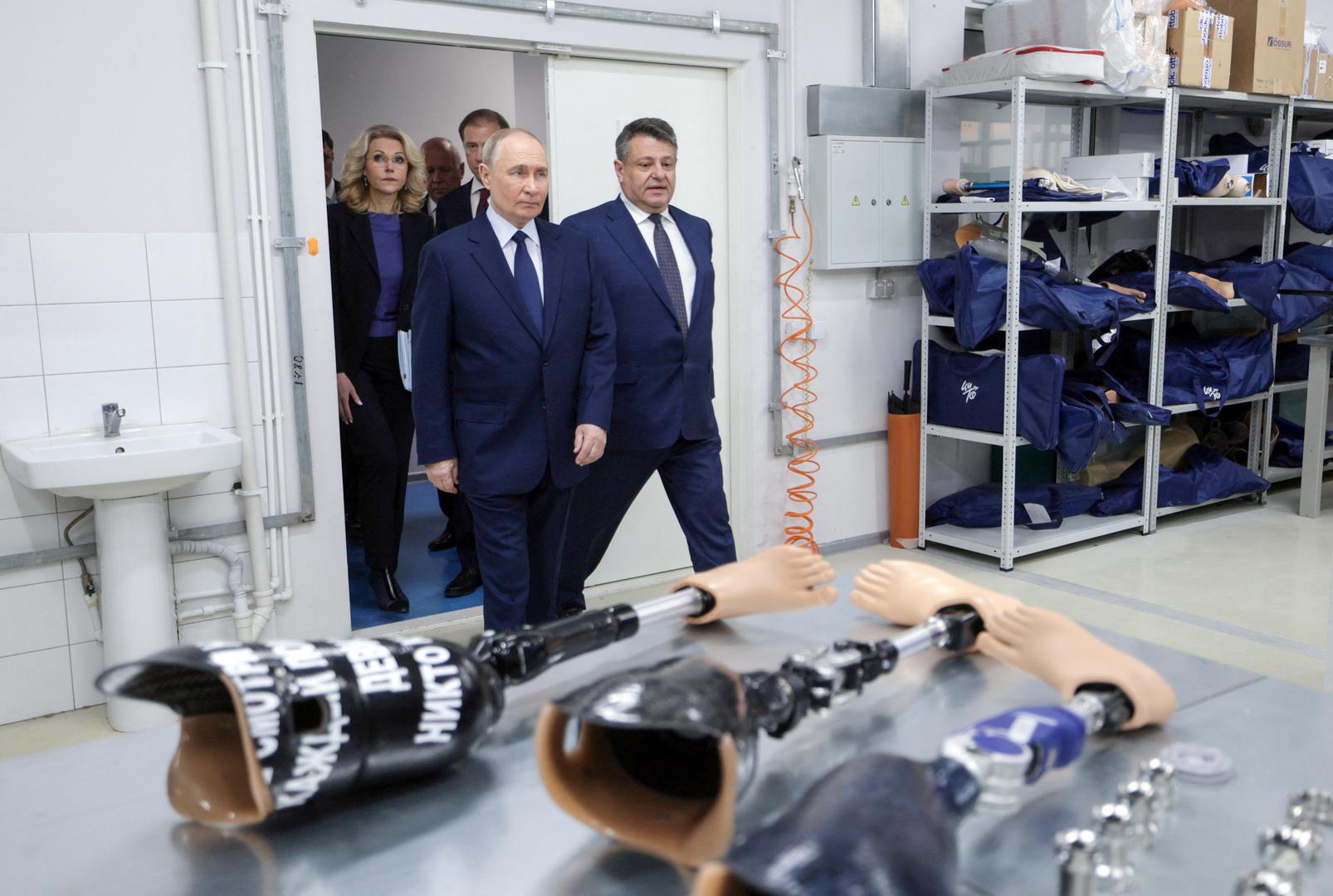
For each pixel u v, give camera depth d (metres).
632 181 3.09
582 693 0.91
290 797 0.95
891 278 4.52
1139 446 5.13
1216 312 5.20
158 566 2.94
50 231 2.91
